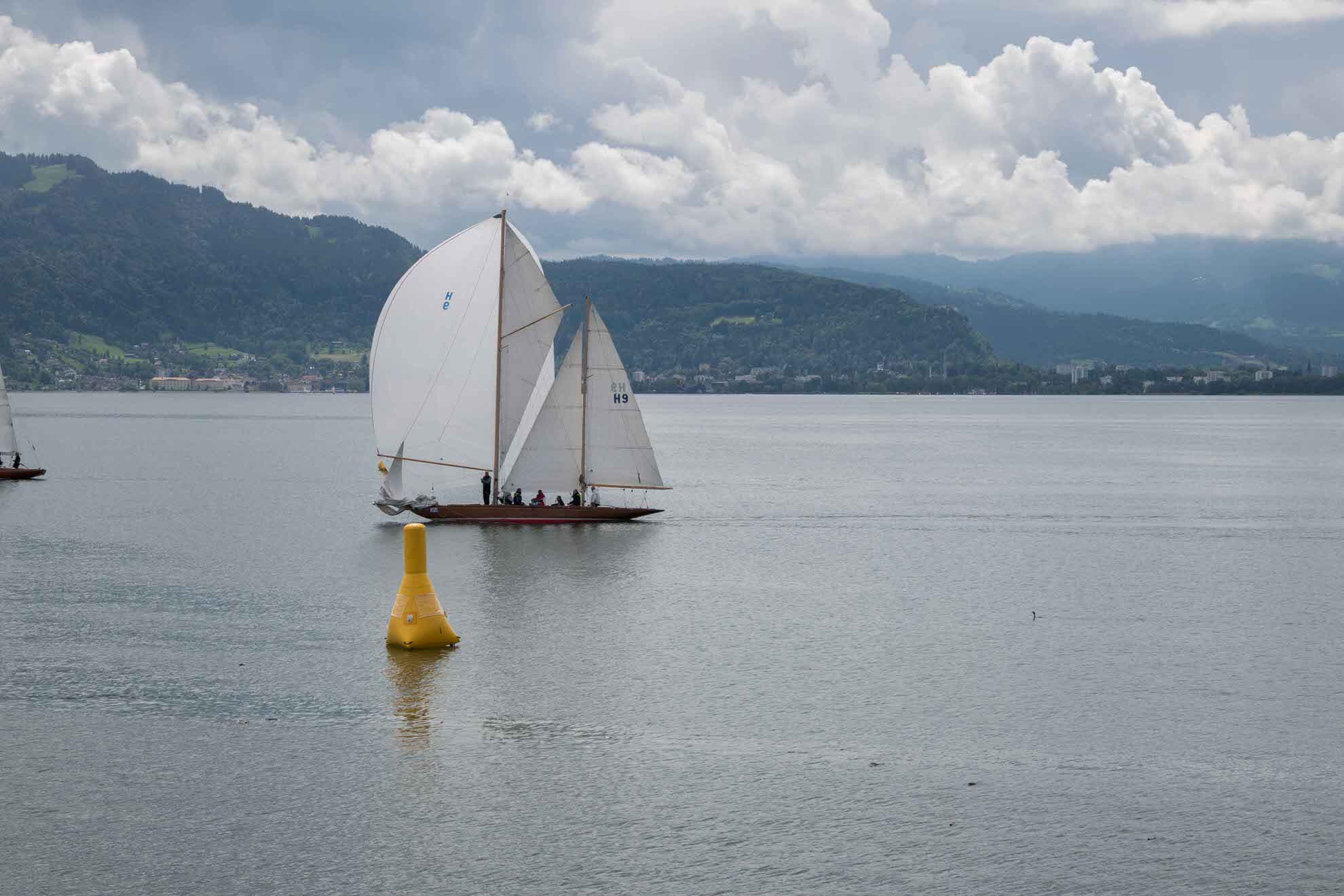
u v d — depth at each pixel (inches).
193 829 1035.3
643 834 1034.1
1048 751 1245.7
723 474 5231.3
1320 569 2513.5
